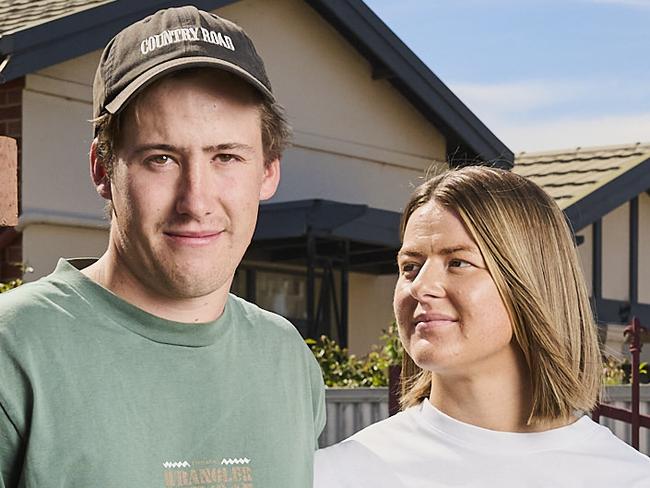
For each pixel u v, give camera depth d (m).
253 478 2.30
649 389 7.05
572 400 2.75
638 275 14.16
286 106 10.27
